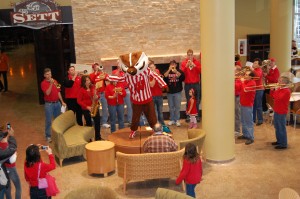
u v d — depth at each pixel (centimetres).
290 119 1065
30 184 568
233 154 833
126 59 797
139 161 682
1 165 582
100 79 946
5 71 1569
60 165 830
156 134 712
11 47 2762
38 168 560
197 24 1182
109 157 773
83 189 536
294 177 749
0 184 578
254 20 1490
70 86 1000
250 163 820
